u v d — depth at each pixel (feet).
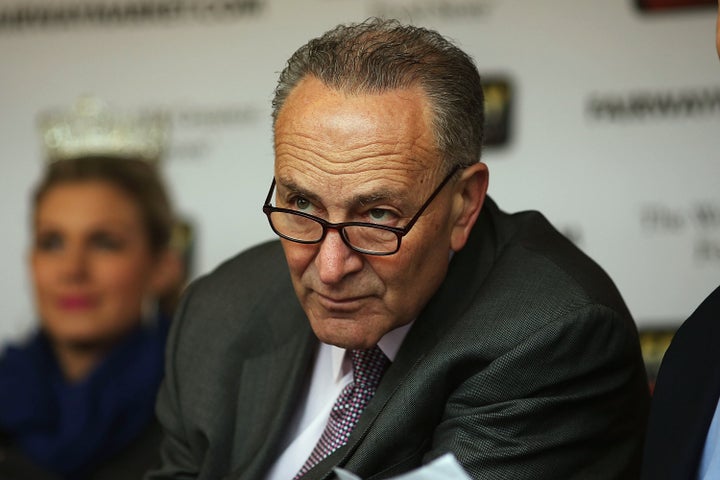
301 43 21.84
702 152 20.34
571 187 20.71
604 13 20.56
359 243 11.22
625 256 20.54
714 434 10.91
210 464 13.05
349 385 12.80
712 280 20.33
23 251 22.79
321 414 13.07
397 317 11.69
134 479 19.66
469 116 11.70
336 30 11.92
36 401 20.13
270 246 14.66
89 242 20.20
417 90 11.22
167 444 13.82
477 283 12.59
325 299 11.47
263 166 22.03
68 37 22.56
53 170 20.54
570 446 12.14
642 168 20.49
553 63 20.72
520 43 20.81
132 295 20.47
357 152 10.94
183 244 22.11
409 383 11.98
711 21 20.26
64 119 22.48
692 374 11.22
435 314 12.42
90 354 20.62
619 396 12.48
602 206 20.61
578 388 12.05
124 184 20.49
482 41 20.97
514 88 20.84
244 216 22.07
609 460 12.44
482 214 13.20
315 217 11.21
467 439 11.87
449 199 11.68
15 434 20.07
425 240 11.45
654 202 20.48
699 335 11.35
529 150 20.80
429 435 12.30
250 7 21.99
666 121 20.43
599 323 11.87
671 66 20.40
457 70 11.62
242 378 13.42
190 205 22.16
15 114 22.74
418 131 11.14
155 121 22.24
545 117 20.76
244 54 22.03
